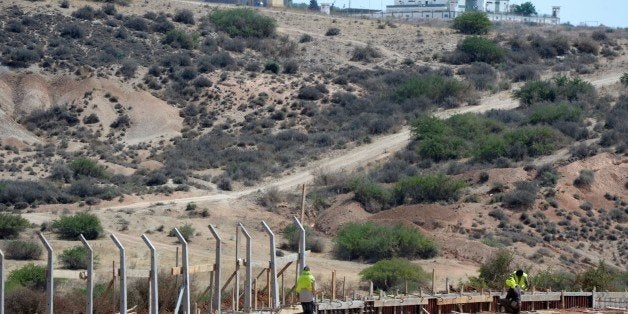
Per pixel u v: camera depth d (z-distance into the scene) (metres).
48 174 124.38
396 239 93.19
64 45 164.50
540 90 152.62
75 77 154.50
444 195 110.38
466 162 125.50
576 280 72.94
